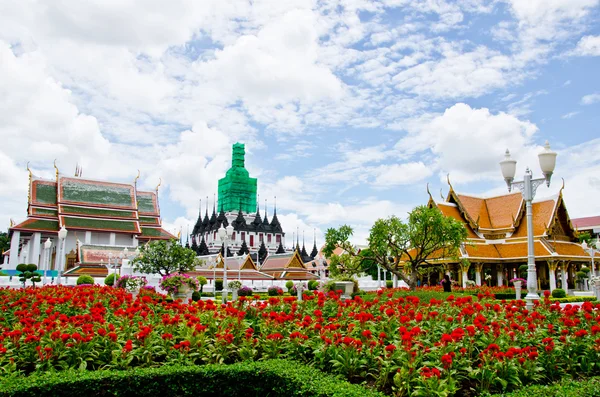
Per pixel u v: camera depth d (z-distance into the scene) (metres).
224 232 30.20
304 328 11.34
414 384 8.30
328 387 7.81
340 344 9.71
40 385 7.98
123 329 11.58
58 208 65.94
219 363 9.86
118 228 67.75
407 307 13.60
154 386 8.66
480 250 47.28
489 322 11.89
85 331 10.33
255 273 61.12
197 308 13.50
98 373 8.65
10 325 13.06
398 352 9.15
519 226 48.69
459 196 50.81
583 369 9.92
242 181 149.88
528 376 9.02
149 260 41.81
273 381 8.78
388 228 31.59
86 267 50.25
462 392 8.88
